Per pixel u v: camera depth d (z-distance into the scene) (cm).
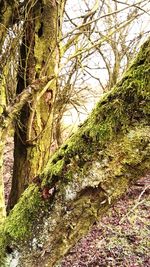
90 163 101
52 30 405
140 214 535
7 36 360
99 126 100
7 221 114
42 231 107
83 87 611
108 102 99
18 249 109
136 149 98
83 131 103
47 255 108
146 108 94
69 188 103
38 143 435
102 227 493
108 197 103
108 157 99
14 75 394
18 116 424
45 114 435
